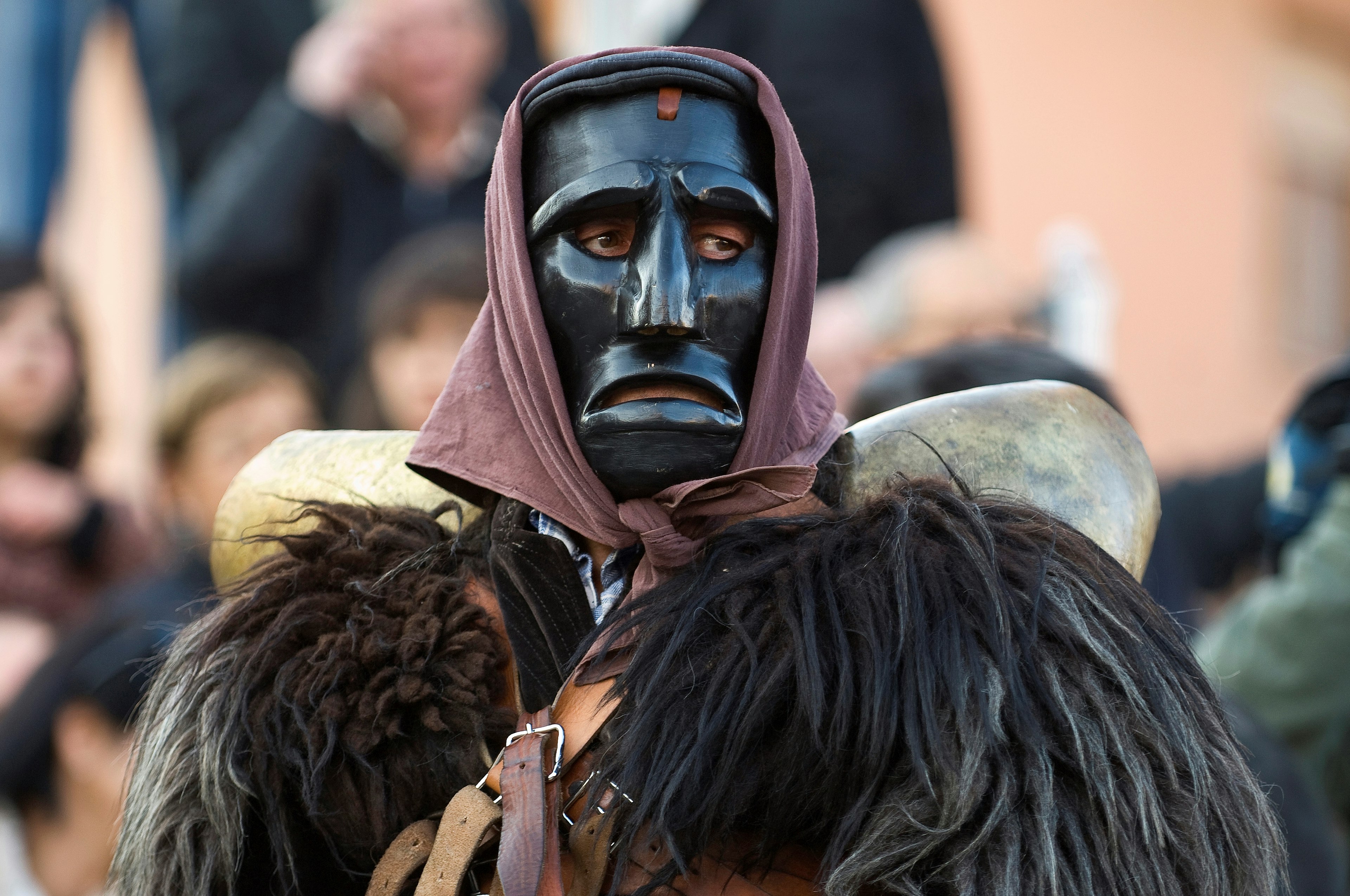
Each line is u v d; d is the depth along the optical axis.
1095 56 15.76
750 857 3.63
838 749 3.54
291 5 11.14
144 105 12.66
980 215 14.49
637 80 3.82
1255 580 9.45
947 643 3.55
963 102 14.34
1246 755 4.32
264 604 4.04
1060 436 4.35
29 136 12.54
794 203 3.88
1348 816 6.18
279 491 4.59
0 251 9.30
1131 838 3.45
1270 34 17.86
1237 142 17.47
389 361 8.51
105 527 8.87
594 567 4.09
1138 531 4.36
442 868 3.66
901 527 3.73
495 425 4.13
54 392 9.24
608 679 3.82
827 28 10.78
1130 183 16.09
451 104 10.24
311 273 10.12
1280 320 18.00
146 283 12.66
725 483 3.70
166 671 4.23
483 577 4.13
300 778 3.90
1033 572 3.69
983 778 3.44
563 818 3.73
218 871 3.96
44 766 7.20
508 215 3.94
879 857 3.46
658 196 3.74
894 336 8.14
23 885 7.10
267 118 10.27
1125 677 3.59
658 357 3.73
